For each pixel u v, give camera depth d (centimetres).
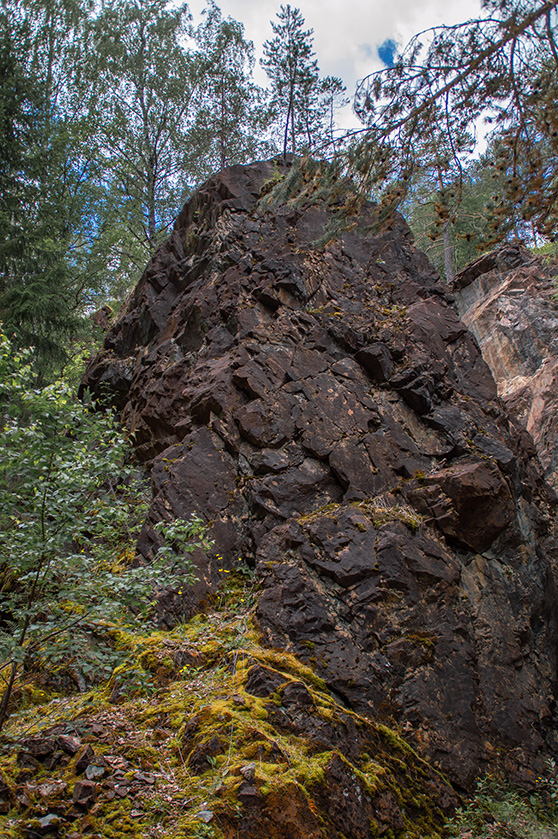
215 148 2198
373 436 781
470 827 491
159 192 2145
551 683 674
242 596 658
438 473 749
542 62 400
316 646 579
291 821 387
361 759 480
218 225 1084
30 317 1488
